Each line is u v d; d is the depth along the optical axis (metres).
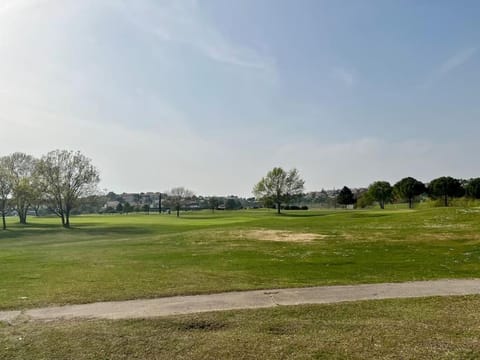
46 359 7.12
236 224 49.94
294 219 54.72
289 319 9.30
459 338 7.87
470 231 31.16
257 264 18.30
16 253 24.30
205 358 7.11
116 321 9.24
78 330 8.55
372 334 8.13
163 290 12.52
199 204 142.12
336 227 39.03
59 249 26.47
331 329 8.51
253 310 10.12
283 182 96.50
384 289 12.61
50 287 13.08
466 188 84.25
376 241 27.88
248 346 7.59
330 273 15.71
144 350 7.47
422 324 8.78
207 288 12.80
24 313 10.05
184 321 9.16
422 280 14.02
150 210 142.75
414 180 96.31
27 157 69.44
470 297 11.34
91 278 14.73
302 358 7.03
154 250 24.70
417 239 28.23
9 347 7.65
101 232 48.72
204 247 26.09
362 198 112.56
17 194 59.41
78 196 61.75
